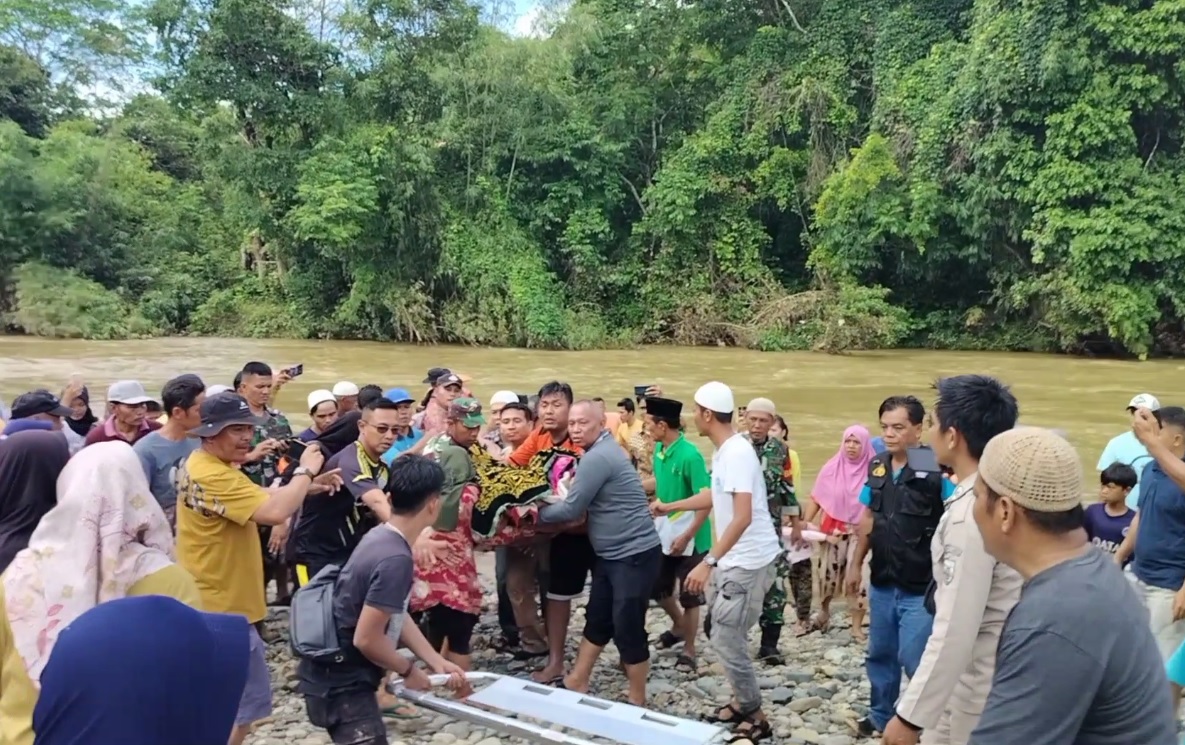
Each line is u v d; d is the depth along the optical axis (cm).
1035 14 2517
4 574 292
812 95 3106
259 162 2992
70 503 289
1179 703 457
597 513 491
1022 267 2798
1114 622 200
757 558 466
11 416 578
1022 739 200
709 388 475
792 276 3372
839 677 592
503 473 521
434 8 3122
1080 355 2781
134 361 2491
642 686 496
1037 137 2642
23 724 273
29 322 3148
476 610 527
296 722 498
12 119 3753
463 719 443
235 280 3581
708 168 3231
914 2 3088
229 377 2211
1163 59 2461
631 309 3284
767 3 3456
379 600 337
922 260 2977
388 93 3103
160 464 520
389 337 3241
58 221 3259
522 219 3303
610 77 3472
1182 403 1906
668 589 621
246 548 449
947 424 306
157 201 3772
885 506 441
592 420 496
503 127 3209
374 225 3058
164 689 159
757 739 482
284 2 3052
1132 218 2488
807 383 2197
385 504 491
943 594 298
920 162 2811
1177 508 471
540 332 3033
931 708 292
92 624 162
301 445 610
